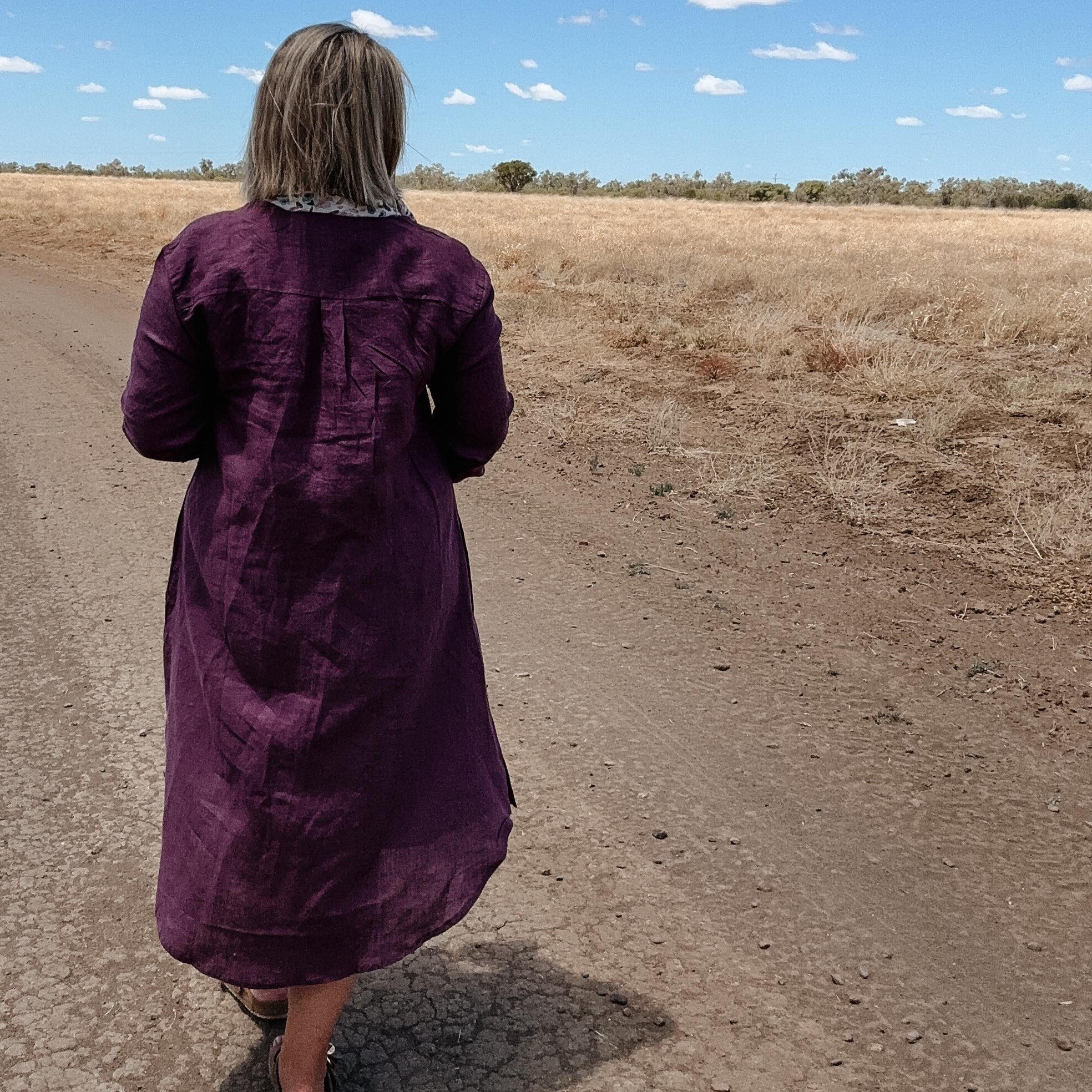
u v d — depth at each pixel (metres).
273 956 1.84
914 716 3.74
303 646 1.75
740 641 4.30
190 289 1.69
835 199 85.88
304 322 1.69
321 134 1.70
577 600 4.68
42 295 13.34
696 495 6.07
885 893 2.83
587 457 6.79
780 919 2.72
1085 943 2.66
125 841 2.97
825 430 7.16
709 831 3.08
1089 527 5.36
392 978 2.50
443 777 1.92
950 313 10.91
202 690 1.83
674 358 9.61
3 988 2.42
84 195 40.22
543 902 2.77
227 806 1.81
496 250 18.41
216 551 1.76
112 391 8.30
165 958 2.54
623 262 16.88
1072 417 7.36
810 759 3.46
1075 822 3.15
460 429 1.91
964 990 2.49
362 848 1.83
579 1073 2.23
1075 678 3.99
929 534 5.42
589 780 3.33
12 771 3.31
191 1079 2.20
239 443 1.73
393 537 1.78
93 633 4.26
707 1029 2.36
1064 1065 2.28
